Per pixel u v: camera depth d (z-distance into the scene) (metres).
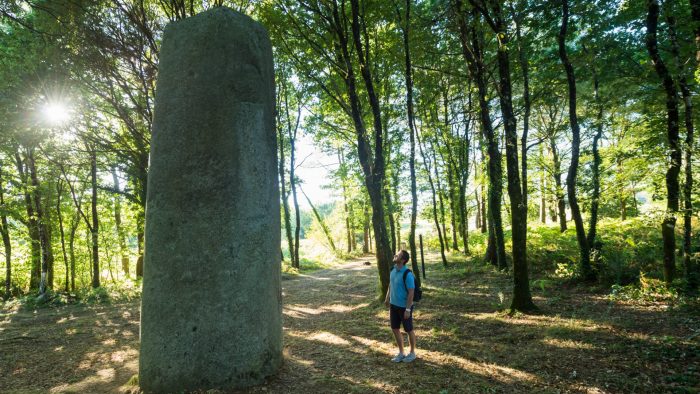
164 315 4.34
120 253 21.22
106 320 9.84
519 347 5.54
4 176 15.12
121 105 13.11
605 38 8.37
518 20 8.06
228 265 4.39
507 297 8.70
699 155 6.69
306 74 10.73
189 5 10.27
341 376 4.86
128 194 15.73
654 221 7.46
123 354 6.48
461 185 17.31
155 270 4.41
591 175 9.42
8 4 8.13
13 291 17.45
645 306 6.82
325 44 9.84
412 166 10.69
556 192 12.70
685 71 7.17
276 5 9.12
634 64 9.01
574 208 9.38
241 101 4.64
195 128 4.47
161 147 4.53
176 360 4.27
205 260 4.34
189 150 4.45
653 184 8.03
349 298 11.52
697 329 5.34
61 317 10.60
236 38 4.67
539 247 13.05
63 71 10.34
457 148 16.89
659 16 8.23
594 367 4.59
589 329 5.90
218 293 4.34
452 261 16.38
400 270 5.48
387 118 12.98
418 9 10.10
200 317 4.31
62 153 15.17
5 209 15.30
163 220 4.42
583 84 13.23
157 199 4.47
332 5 8.62
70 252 19.44
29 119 10.69
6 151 14.93
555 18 8.65
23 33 9.13
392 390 4.36
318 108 17.03
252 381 4.46
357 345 6.26
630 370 4.39
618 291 7.89
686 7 7.59
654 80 8.12
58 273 22.80
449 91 16.62
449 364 5.09
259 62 4.90
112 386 4.74
